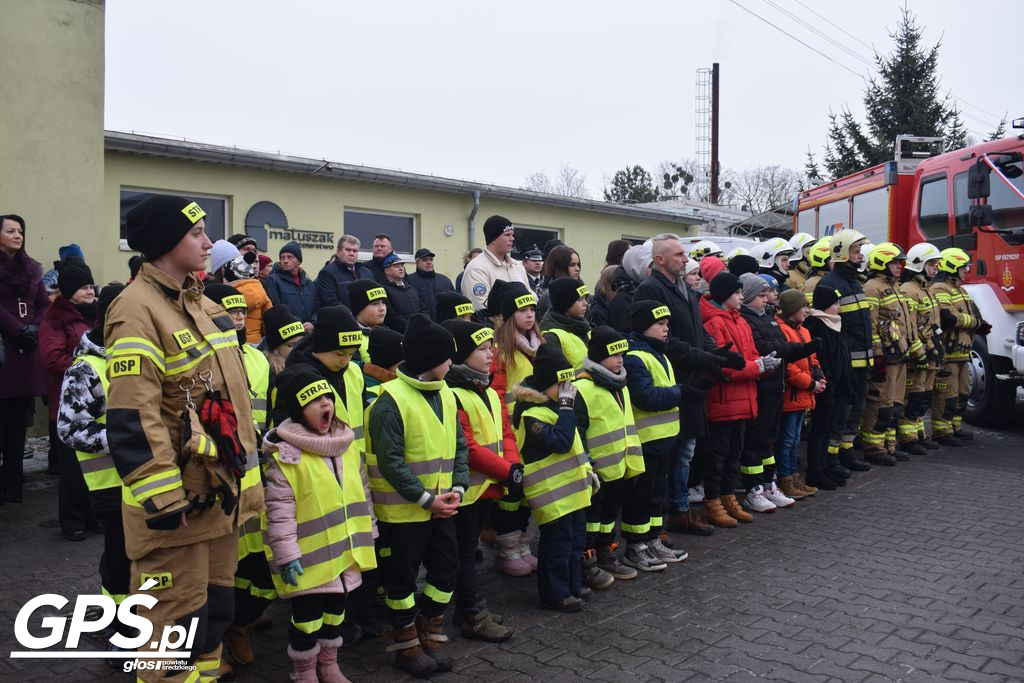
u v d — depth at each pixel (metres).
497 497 4.53
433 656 4.03
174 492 2.87
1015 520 6.60
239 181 11.58
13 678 3.89
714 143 41.88
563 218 17.03
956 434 9.92
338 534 3.62
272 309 4.65
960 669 4.01
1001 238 9.96
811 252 9.16
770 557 5.73
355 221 13.31
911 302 8.89
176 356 3.01
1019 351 9.71
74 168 8.66
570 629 4.52
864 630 4.48
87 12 8.70
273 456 3.55
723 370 6.14
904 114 30.06
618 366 5.11
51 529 6.06
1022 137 9.82
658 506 5.57
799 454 9.26
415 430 3.98
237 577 3.98
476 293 6.78
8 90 8.18
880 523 6.55
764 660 4.11
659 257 6.07
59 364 6.50
